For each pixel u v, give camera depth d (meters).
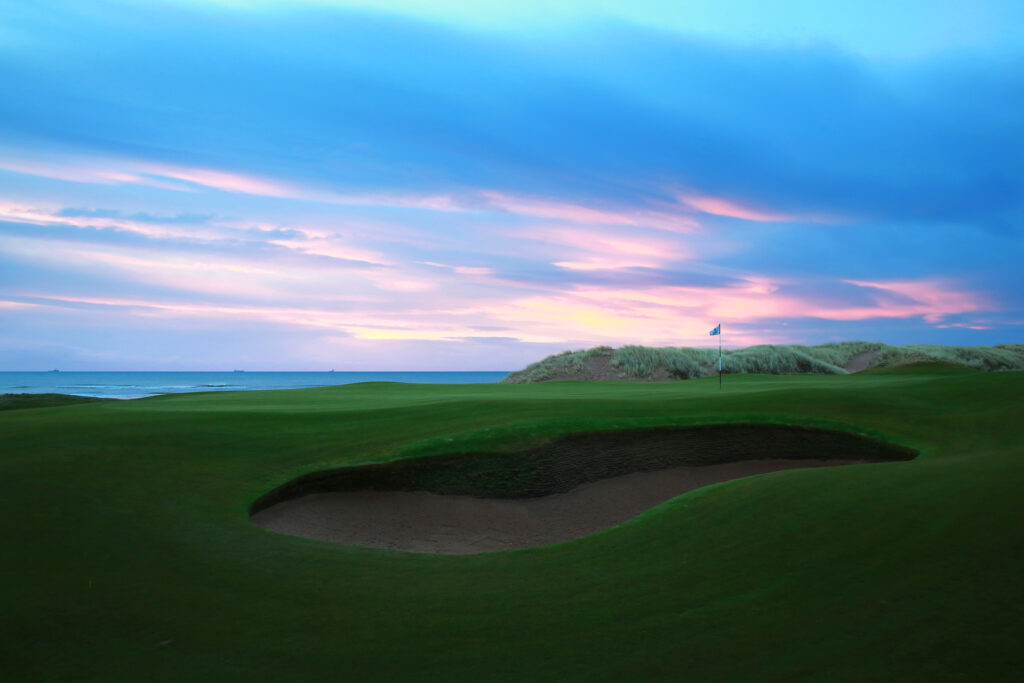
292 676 4.90
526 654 5.23
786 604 5.98
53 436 12.40
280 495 11.02
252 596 6.43
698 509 9.32
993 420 17.52
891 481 9.55
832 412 18.55
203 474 10.92
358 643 5.46
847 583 6.33
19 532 7.65
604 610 6.07
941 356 64.06
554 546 8.32
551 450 14.84
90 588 6.43
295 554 7.77
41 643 5.34
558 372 53.12
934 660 4.84
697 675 4.79
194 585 6.65
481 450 13.95
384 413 16.98
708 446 16.39
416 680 4.84
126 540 7.72
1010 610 5.53
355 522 11.53
